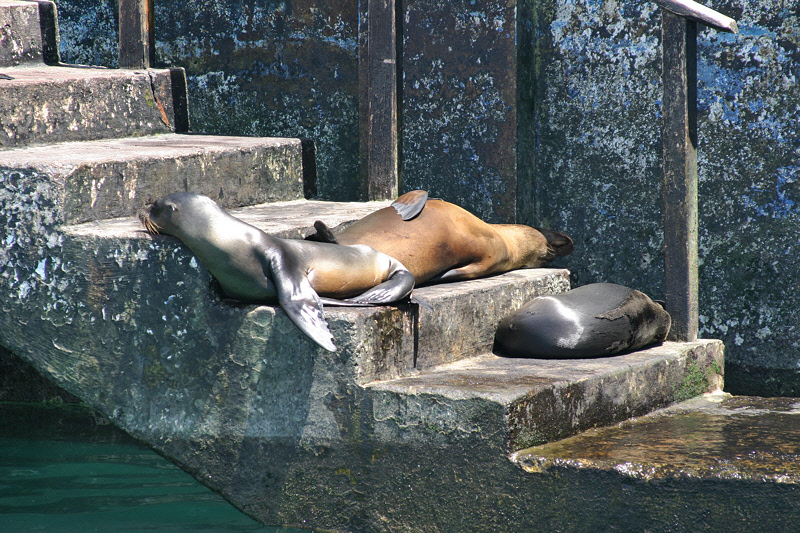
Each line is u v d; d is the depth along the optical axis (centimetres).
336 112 2278
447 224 1748
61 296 1518
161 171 1716
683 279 1738
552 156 2112
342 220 1748
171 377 1471
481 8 2048
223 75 2383
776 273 1883
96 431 1916
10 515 1412
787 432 1398
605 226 2067
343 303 1411
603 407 1464
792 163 1852
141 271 1458
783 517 1157
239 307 1415
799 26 1816
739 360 1936
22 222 1527
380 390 1352
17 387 2111
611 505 1230
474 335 1639
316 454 1398
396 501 1356
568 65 2067
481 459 1293
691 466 1211
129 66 2288
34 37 2272
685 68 1678
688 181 1712
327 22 2253
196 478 1483
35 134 1839
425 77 2134
